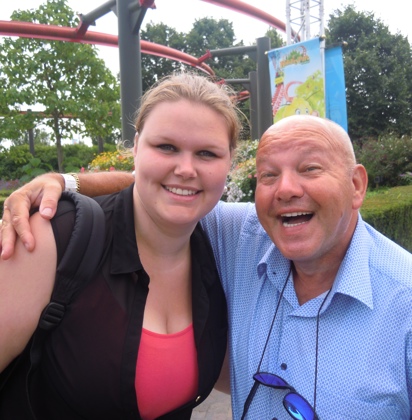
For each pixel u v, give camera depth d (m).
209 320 1.70
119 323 1.44
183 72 1.73
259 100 12.73
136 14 6.35
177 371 1.56
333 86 6.95
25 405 1.42
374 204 5.60
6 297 1.31
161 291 1.63
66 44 12.91
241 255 1.79
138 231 1.62
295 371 1.47
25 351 1.40
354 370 1.37
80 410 1.43
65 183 1.77
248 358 1.62
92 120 13.84
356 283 1.40
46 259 1.34
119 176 2.01
